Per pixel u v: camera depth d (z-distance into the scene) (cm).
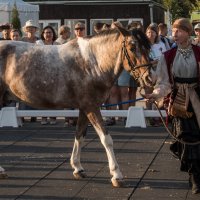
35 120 1480
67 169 955
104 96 864
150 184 865
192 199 794
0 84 903
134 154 1058
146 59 817
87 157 1031
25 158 1037
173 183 870
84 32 1352
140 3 3300
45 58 880
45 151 1093
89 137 1215
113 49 842
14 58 891
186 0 4606
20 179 898
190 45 791
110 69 850
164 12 4012
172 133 806
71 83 865
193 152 789
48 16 3356
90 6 3334
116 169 852
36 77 878
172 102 786
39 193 826
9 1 2466
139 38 821
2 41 914
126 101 1288
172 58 788
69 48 877
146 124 1392
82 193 824
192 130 787
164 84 787
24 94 891
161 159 1017
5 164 993
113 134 1256
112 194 818
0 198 805
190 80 785
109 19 3334
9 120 1380
